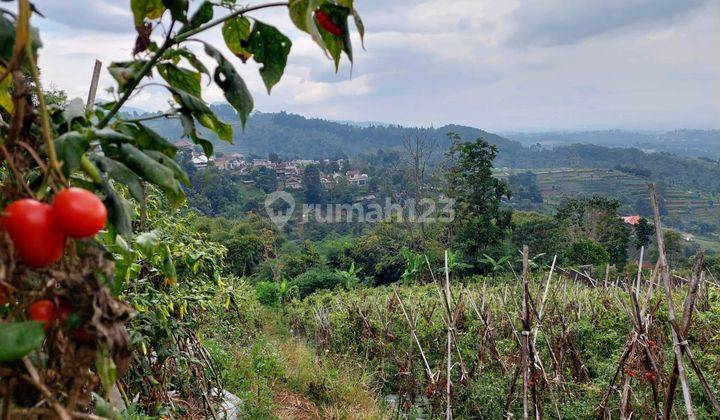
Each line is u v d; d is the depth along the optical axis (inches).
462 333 339.0
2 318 38.0
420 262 1071.6
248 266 1411.2
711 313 299.3
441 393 252.2
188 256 167.9
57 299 34.9
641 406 194.2
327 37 55.0
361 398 282.8
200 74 57.7
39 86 36.8
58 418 35.8
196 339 186.4
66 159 40.5
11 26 37.5
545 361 285.6
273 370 293.6
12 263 32.6
